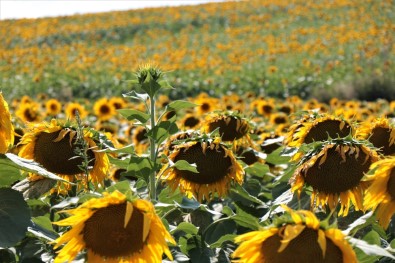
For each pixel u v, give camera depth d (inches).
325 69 1454.2
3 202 129.1
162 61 1577.3
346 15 2284.7
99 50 1779.0
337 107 604.4
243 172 181.5
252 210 189.9
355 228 129.3
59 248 138.3
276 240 106.7
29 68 1539.1
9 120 136.8
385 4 2282.2
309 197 162.1
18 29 2298.2
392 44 1680.6
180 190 179.3
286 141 210.5
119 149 159.9
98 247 118.5
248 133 239.6
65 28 2305.6
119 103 557.9
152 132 168.9
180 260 141.2
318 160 156.9
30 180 165.3
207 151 179.2
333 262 103.7
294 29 2171.5
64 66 1547.7
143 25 2380.7
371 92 1121.4
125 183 130.3
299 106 677.3
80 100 1035.9
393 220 146.6
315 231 105.3
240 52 1745.8
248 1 2650.1
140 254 118.4
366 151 154.9
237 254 108.8
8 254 149.8
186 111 506.9
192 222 169.9
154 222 117.0
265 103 568.1
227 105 557.3
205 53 1684.3
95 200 116.8
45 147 167.9
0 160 136.9
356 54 1641.2
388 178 129.1
